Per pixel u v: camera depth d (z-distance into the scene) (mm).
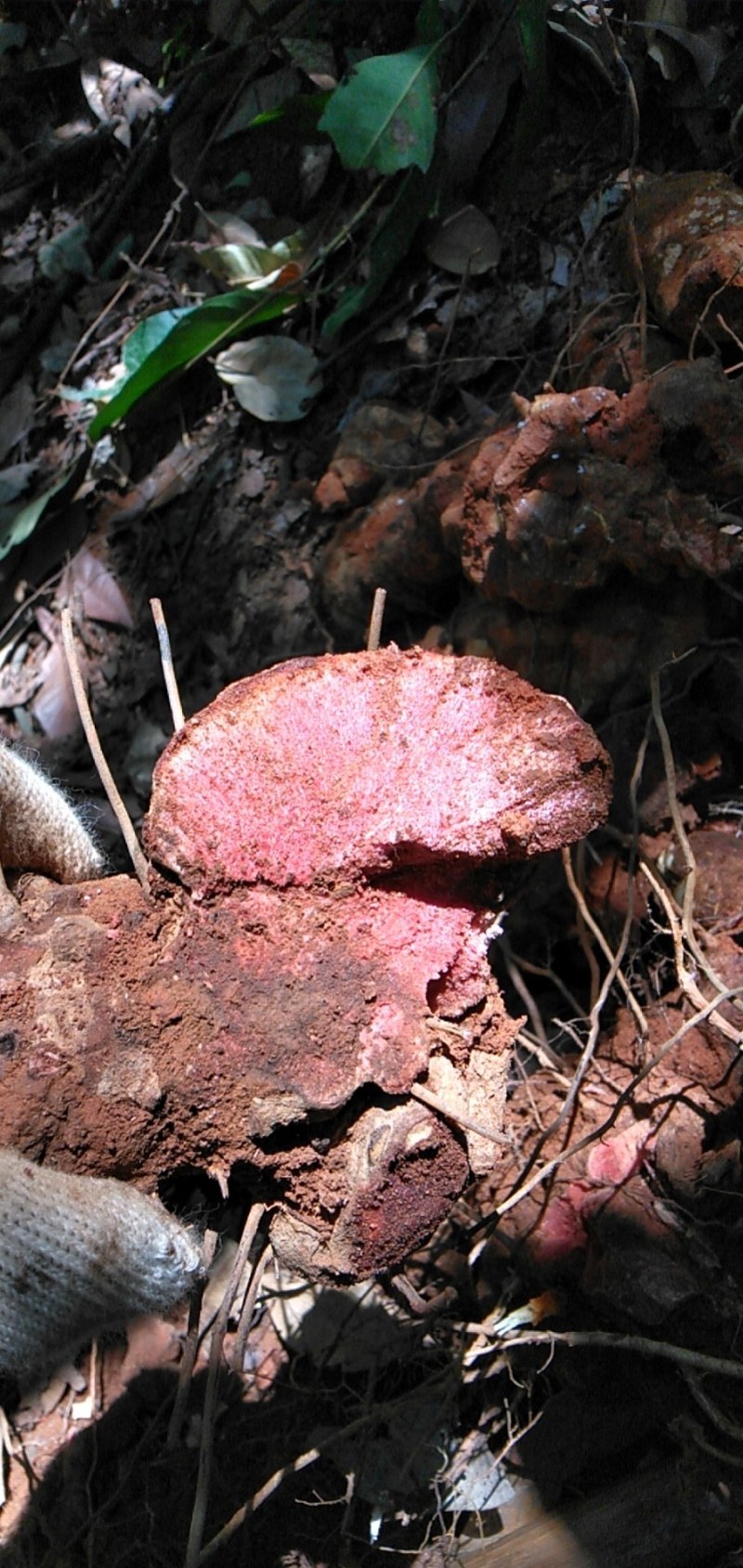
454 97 661
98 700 741
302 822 427
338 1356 574
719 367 574
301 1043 414
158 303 784
